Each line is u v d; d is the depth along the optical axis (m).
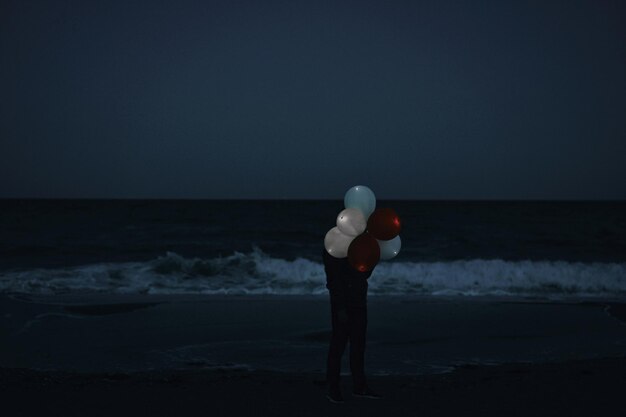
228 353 6.96
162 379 5.34
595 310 10.22
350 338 4.65
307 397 4.57
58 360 6.59
